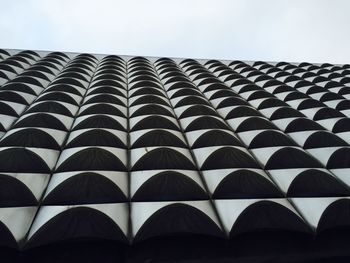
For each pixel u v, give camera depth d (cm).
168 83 3284
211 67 4322
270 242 1155
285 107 2414
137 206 1268
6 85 2455
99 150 1561
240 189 1376
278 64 4653
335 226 1199
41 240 1040
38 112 2009
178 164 1567
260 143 1869
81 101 2517
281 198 1374
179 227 1138
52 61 3753
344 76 3641
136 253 1077
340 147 1806
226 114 2397
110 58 4553
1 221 1069
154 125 2027
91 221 1111
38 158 1480
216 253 1107
